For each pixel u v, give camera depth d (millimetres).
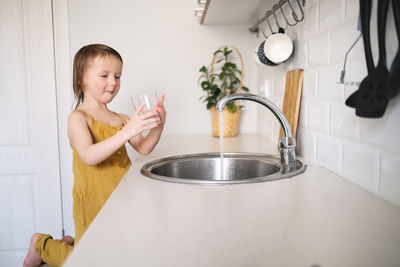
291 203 717
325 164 1061
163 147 1634
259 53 1434
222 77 2045
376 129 763
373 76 713
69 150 2232
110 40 2107
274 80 1692
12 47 2148
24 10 2145
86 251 503
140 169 1142
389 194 721
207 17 1932
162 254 490
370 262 458
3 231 2230
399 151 679
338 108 952
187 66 2139
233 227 589
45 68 2178
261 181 902
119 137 1112
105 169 1286
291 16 1363
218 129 2004
